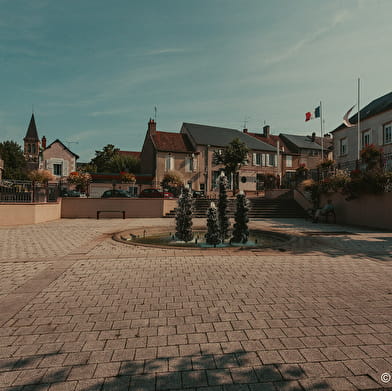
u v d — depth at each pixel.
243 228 8.28
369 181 11.55
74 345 2.44
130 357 2.26
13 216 12.62
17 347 2.40
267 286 4.02
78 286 4.02
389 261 5.53
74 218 16.30
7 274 4.61
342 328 2.77
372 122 21.83
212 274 4.61
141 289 3.89
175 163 30.39
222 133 35.31
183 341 2.51
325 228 11.48
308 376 2.02
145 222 13.94
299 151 36.72
